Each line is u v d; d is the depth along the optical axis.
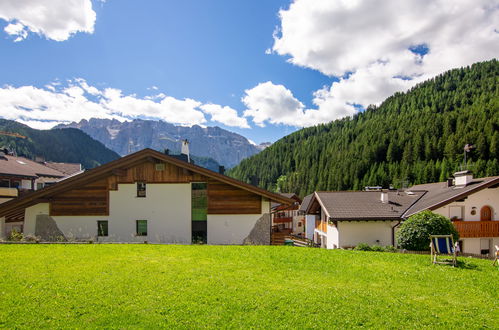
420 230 15.96
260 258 12.41
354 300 7.89
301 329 6.24
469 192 20.86
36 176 32.88
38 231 18.55
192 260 11.73
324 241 29.28
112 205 18.81
